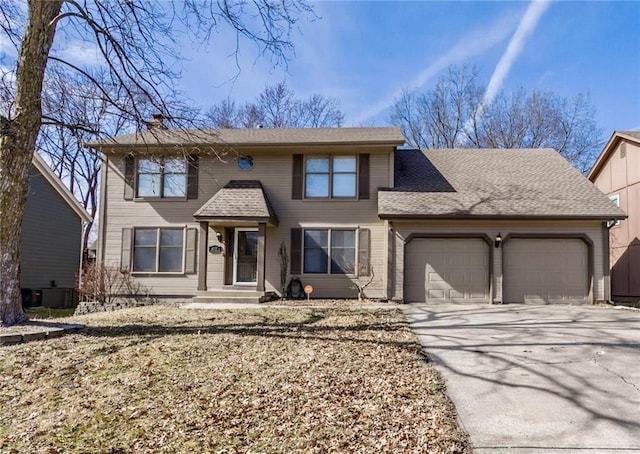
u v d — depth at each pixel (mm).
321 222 13547
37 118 7469
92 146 13266
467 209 12156
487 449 3287
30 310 15477
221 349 6035
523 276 12242
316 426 3605
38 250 16906
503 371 5203
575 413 3953
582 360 5633
